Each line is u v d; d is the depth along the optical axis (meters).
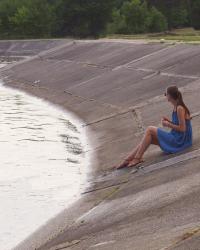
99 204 12.82
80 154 18.75
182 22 86.19
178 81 26.53
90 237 10.60
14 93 38.16
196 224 9.17
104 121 23.62
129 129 20.56
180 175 12.41
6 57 67.75
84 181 15.29
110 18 82.81
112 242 9.91
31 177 16.05
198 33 63.47
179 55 31.34
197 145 14.15
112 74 33.66
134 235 9.86
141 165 14.45
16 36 81.56
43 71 44.00
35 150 19.55
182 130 14.05
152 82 28.08
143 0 86.00
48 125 24.66
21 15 81.06
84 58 42.88
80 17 83.31
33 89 38.41
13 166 17.34
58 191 14.60
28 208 13.37
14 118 26.81
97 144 19.92
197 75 26.30
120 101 26.42
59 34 85.06
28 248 11.02
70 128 23.78
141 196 12.08
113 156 17.28
